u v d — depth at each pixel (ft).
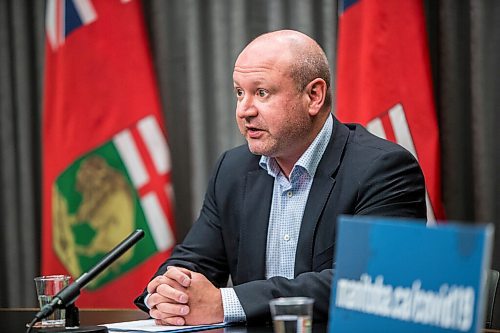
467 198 25.17
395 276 9.03
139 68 24.75
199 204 26.53
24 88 27.73
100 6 24.75
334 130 16.79
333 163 16.35
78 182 24.79
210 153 26.94
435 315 8.60
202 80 26.81
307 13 26.02
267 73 15.76
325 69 16.43
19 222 28.17
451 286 8.48
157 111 24.85
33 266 27.96
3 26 27.91
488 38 24.85
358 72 23.67
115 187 24.75
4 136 28.04
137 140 24.71
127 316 16.12
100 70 24.72
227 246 17.20
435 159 23.11
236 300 14.26
